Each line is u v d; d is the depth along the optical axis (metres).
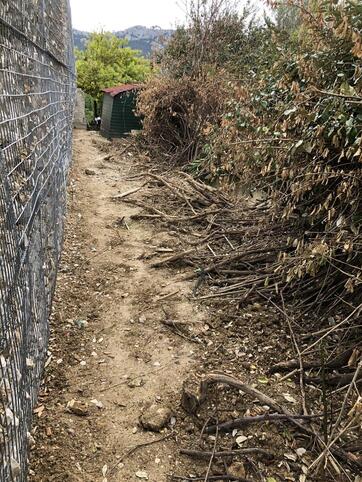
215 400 2.46
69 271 4.07
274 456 2.12
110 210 5.76
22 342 1.88
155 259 4.37
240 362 2.83
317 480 2.01
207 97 7.84
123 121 11.05
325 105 2.73
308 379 2.61
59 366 2.77
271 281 3.53
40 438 2.19
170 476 2.04
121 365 2.81
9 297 1.63
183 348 2.99
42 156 2.96
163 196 6.18
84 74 18.41
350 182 2.59
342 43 2.71
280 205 3.48
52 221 3.48
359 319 2.75
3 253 1.62
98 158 8.91
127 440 2.22
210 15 9.96
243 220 4.75
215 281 3.83
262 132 3.15
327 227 2.97
